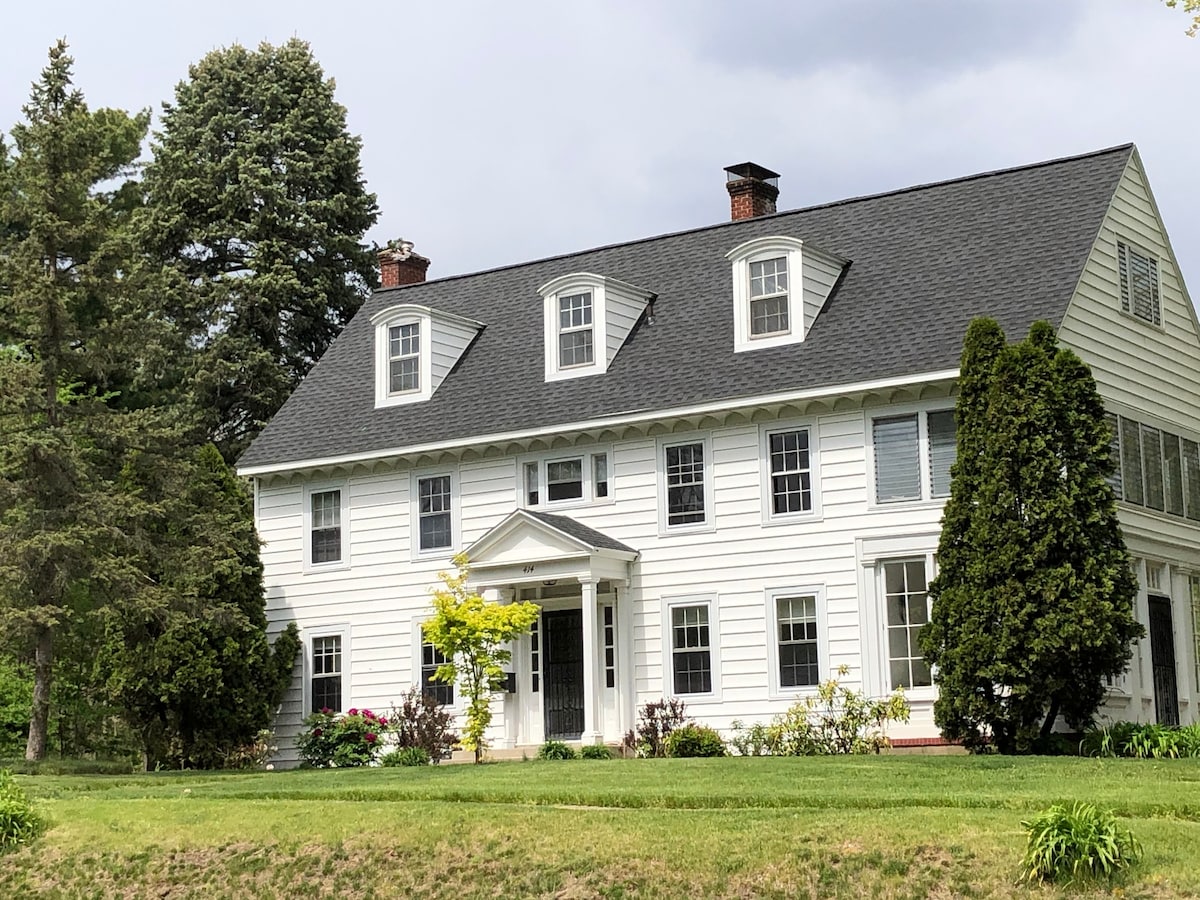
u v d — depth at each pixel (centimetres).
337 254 4688
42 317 2927
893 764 2192
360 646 3269
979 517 2439
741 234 3278
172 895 1711
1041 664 2367
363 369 3525
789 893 1486
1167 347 3056
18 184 3173
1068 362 2442
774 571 2825
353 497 3322
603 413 2986
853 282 2972
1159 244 3064
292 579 3372
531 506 3102
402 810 1833
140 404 4569
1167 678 2884
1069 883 1405
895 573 2719
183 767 3206
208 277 4597
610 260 3428
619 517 2997
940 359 2672
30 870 1806
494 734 3086
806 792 1845
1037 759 2227
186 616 3002
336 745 3077
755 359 2911
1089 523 2391
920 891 1446
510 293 3509
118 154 4847
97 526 2897
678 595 2916
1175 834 1498
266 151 4656
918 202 3094
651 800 1845
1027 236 2867
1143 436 2912
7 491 2870
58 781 2512
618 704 2944
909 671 2681
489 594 3117
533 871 1606
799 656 2788
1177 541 2973
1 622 2853
